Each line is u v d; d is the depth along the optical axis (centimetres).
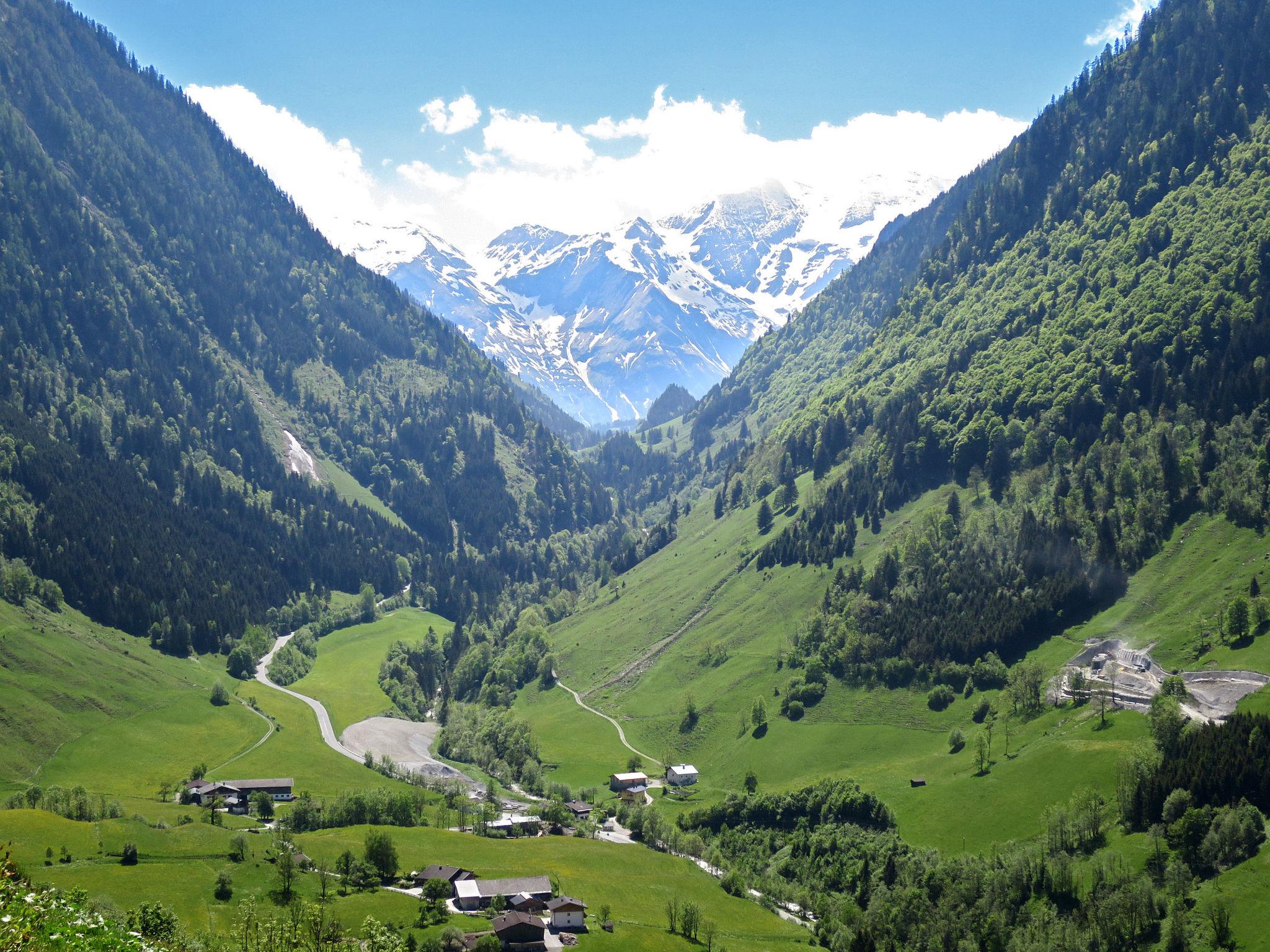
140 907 12544
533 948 14438
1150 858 15375
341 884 16238
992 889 16100
